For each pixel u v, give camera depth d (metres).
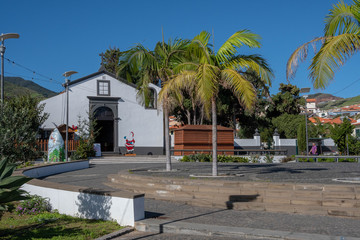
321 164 19.69
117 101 30.69
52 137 21.20
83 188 8.02
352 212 7.09
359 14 9.22
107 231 6.49
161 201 9.38
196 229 6.25
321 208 7.54
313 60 9.22
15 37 16.95
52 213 8.25
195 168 15.93
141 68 14.38
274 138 33.88
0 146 10.14
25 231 6.47
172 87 11.78
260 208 8.04
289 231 5.91
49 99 28.23
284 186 8.91
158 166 17.95
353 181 9.73
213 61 11.86
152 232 6.60
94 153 27.03
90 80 30.00
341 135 30.05
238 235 5.91
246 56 11.69
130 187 10.97
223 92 38.41
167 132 14.37
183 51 13.73
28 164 16.66
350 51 8.89
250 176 11.68
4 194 5.51
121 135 30.64
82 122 28.64
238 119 47.41
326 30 9.68
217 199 8.84
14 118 10.77
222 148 28.55
